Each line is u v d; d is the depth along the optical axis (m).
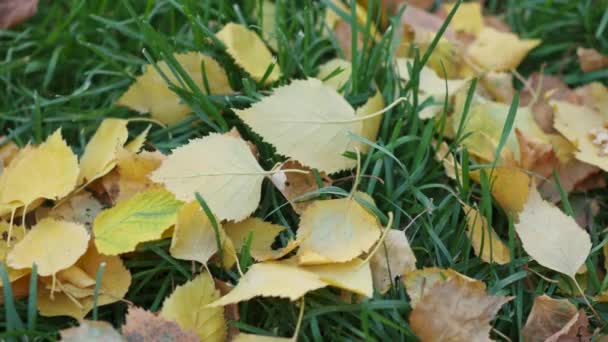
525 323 0.59
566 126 0.65
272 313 0.58
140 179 0.61
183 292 0.56
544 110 0.66
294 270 0.57
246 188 0.59
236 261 0.58
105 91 0.67
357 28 0.66
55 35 0.67
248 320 0.58
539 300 0.58
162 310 0.56
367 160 0.60
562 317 0.58
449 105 0.66
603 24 0.69
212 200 0.58
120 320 0.58
